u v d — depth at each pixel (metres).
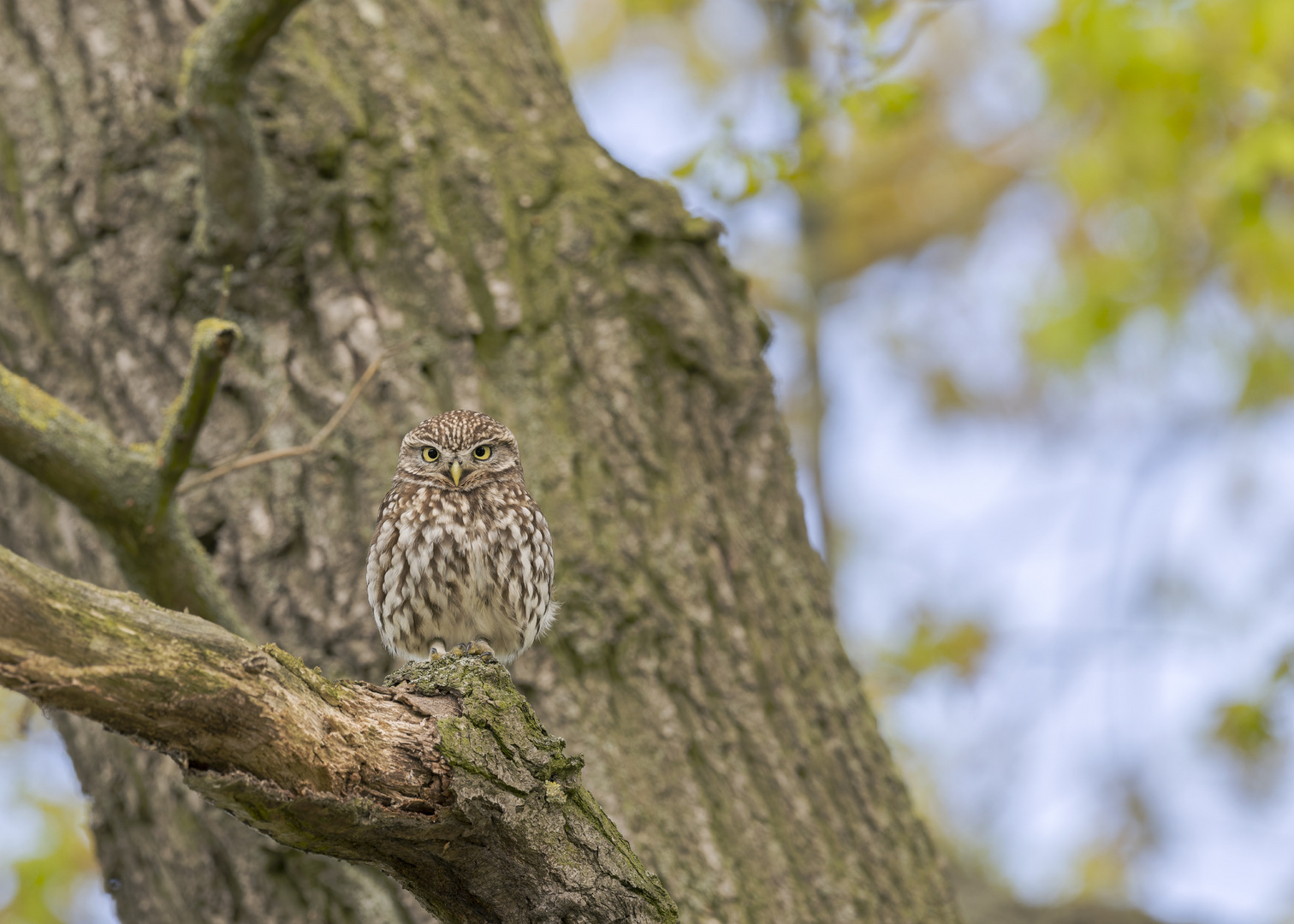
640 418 8.64
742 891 7.65
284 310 8.64
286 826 4.87
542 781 5.33
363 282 8.65
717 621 8.31
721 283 9.29
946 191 19.25
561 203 9.08
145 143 8.74
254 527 8.27
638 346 8.84
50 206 8.79
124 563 7.58
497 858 5.35
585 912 5.48
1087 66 14.20
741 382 9.04
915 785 17.62
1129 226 16.38
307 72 8.93
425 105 9.16
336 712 4.94
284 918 8.02
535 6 10.77
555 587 8.09
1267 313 16.41
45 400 7.17
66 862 13.50
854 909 7.89
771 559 8.78
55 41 9.06
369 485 8.28
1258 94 14.05
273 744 4.59
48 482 7.14
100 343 8.62
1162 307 16.38
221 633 4.51
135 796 8.52
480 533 7.80
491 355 8.68
